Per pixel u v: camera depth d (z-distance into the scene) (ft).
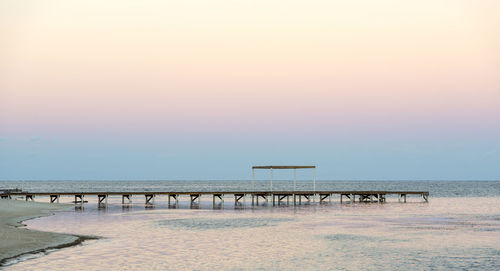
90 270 85.51
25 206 227.61
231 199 363.56
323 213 207.92
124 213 207.72
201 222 166.71
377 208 241.35
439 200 330.95
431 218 183.01
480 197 385.29
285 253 104.27
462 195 431.43
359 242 119.85
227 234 133.90
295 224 160.35
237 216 192.03
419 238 126.82
